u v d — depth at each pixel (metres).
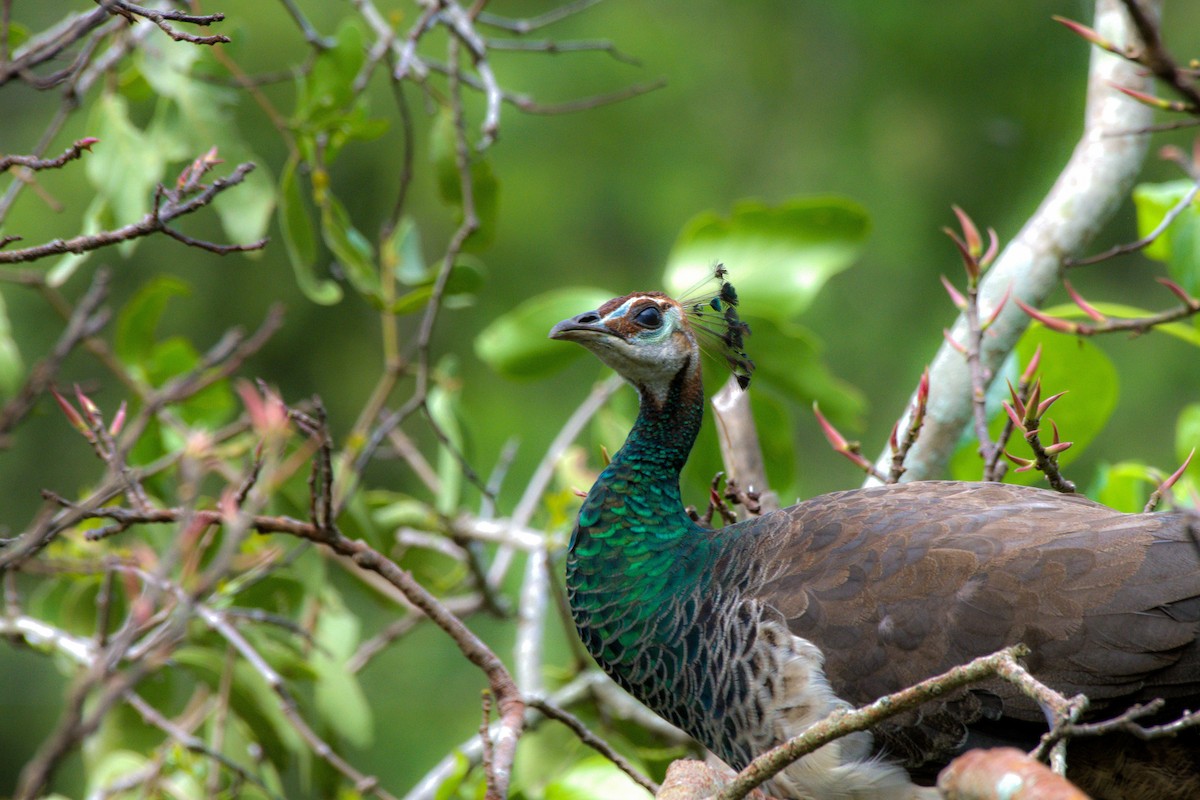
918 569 6.79
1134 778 6.64
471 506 12.07
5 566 6.06
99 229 10.14
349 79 9.98
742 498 8.41
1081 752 6.62
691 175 22.27
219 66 10.20
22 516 18.45
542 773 9.83
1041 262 9.39
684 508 8.01
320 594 9.91
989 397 9.24
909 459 9.35
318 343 20.39
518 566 17.17
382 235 10.50
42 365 6.49
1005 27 22.41
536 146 21.91
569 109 10.05
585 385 20.38
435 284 10.02
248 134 19.25
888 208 22.19
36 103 19.14
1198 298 9.14
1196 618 6.46
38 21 18.61
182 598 5.74
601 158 22.14
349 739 9.62
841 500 7.38
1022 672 4.86
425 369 9.55
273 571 9.02
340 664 9.73
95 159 10.05
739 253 10.40
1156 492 7.42
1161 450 18.98
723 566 7.33
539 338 11.03
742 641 6.98
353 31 9.96
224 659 9.41
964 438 9.38
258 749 9.86
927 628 6.67
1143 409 19.27
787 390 10.30
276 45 19.33
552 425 20.08
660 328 7.74
